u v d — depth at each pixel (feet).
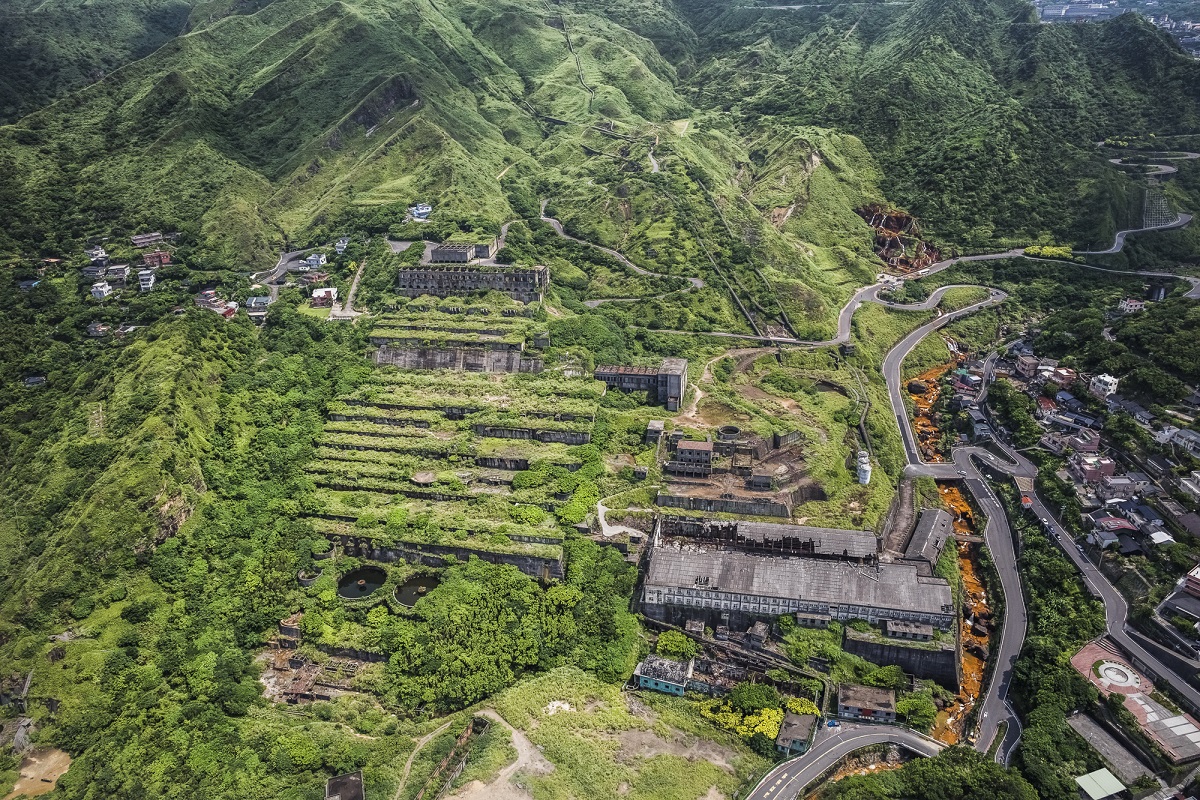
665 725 597.93
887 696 604.08
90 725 603.67
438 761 572.10
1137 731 551.59
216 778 563.89
